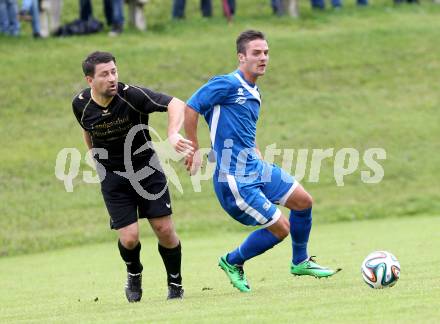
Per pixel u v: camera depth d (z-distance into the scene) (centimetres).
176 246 2733
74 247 5316
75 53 8019
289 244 4588
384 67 8319
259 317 2139
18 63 7825
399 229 4994
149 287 3169
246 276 3253
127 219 2678
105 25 8894
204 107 2694
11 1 8269
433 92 7900
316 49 8494
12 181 6156
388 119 7325
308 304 2311
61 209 5831
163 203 2691
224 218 5778
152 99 2612
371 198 6084
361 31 8950
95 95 2605
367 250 3978
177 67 7912
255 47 2694
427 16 9519
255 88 2738
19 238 5419
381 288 2552
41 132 6906
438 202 6012
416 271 2991
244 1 9731
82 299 2959
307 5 9662
